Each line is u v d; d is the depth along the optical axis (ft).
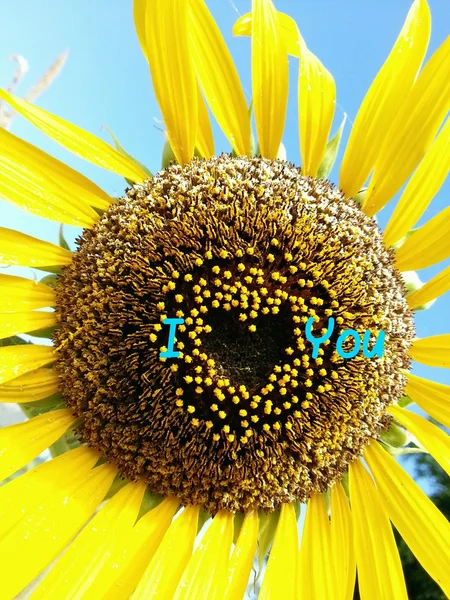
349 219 0.71
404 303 0.72
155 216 0.67
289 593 0.65
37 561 0.62
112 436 0.66
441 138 0.76
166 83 0.71
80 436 0.69
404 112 0.76
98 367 0.65
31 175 0.70
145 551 0.65
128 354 0.64
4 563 0.61
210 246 0.64
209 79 0.74
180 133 0.73
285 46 0.75
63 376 0.68
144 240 0.65
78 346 0.66
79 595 0.62
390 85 0.76
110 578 0.63
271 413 0.65
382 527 0.70
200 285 0.64
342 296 0.67
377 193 0.77
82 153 0.70
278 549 0.67
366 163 0.77
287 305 0.65
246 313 0.65
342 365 0.66
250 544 0.67
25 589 0.65
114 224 0.69
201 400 0.63
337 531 0.70
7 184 0.68
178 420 0.63
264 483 0.65
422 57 0.75
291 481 0.67
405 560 1.46
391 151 0.76
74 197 0.71
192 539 0.66
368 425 0.70
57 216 0.70
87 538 0.65
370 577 0.69
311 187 0.71
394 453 0.73
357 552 0.70
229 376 0.64
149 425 0.64
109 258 0.66
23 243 0.70
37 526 0.64
